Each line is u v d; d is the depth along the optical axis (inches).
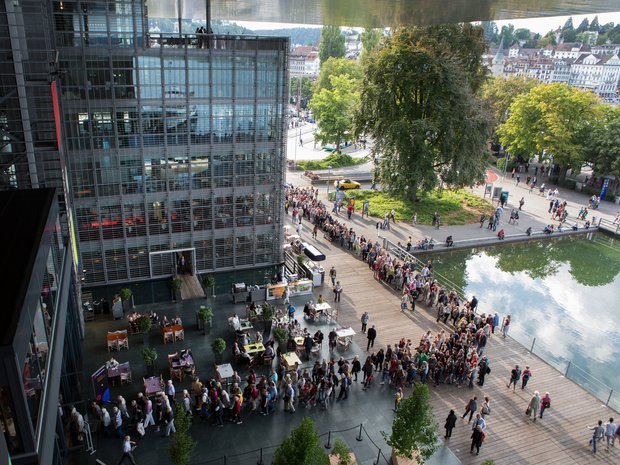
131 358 1068.5
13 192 723.4
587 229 2192.4
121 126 1274.6
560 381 1085.1
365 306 1360.7
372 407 959.6
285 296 1354.6
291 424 900.0
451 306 1302.9
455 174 2071.9
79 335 1064.8
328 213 2038.6
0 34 824.9
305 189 2331.4
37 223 627.2
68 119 1222.9
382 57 2052.2
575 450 885.8
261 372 1040.8
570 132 2819.9
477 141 2052.2
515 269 1872.5
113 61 1218.6
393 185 2122.3
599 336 1395.2
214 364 1056.8
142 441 837.8
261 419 908.0
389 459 831.1
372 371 1039.0
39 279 556.7
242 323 1176.8
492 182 2652.6
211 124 1360.7
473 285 1702.8
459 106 2018.9
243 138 1409.9
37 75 922.7
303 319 1267.2
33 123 952.9
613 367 1232.2
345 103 3314.5
